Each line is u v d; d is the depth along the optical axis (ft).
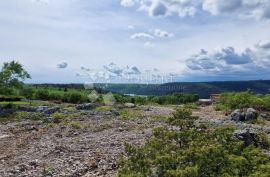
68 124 132.98
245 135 82.58
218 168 40.68
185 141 44.86
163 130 46.39
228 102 215.31
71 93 304.91
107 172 69.31
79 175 68.54
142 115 160.15
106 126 127.54
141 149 44.14
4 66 209.56
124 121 138.82
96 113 166.81
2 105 197.06
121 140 97.50
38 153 87.97
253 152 43.70
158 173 40.88
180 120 46.98
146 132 109.29
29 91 314.35
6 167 75.72
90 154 82.84
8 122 149.59
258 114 163.32
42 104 240.32
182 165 40.52
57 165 74.69
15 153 89.76
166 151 42.86
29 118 160.86
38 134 116.47
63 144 96.58
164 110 195.72
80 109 197.16
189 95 351.87
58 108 184.96
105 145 92.38
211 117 163.32
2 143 104.32
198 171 40.01
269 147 83.82
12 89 214.07
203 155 40.68
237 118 154.10
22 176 67.77
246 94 211.61
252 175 39.06
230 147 44.34
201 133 46.01
